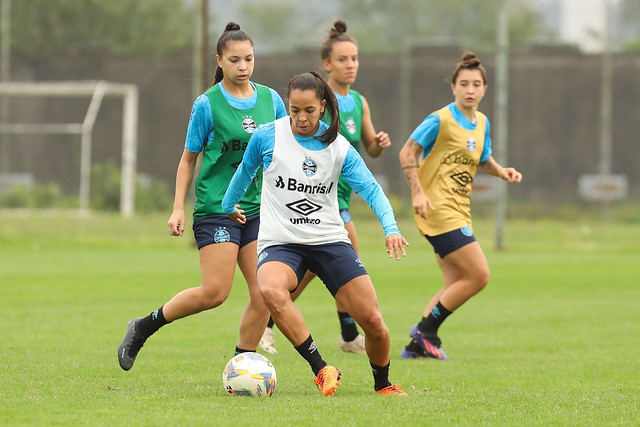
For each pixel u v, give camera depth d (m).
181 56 122.44
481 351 29.38
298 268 20.61
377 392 21.36
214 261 23.05
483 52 115.50
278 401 19.97
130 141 105.25
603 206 106.25
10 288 43.41
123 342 23.14
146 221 94.12
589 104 113.69
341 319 29.14
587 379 24.14
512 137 114.38
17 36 142.38
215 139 23.39
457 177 29.39
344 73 30.52
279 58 114.38
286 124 20.42
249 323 24.03
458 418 18.69
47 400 19.94
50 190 113.75
